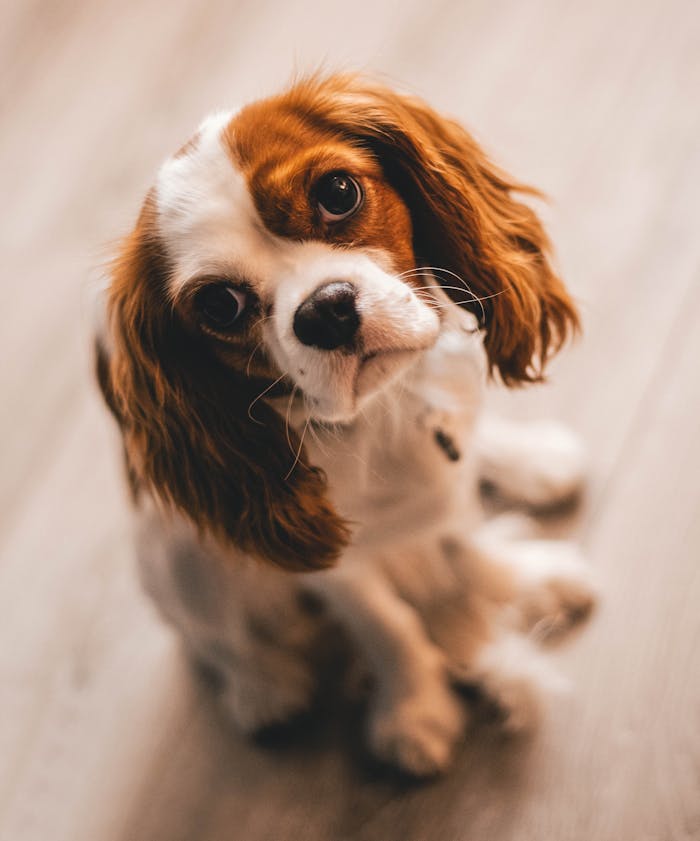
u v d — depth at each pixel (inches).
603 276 72.6
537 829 54.8
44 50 105.9
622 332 69.9
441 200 47.2
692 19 82.4
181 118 95.3
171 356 44.8
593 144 79.0
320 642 66.2
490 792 56.8
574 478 65.2
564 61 84.4
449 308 50.1
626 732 56.3
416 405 49.5
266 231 40.0
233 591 59.1
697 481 62.6
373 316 40.6
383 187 44.4
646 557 61.5
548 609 61.5
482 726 59.6
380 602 58.4
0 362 85.5
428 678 60.3
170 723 64.9
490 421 68.9
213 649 62.0
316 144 41.9
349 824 58.1
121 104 98.6
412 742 58.5
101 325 47.4
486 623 62.8
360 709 62.9
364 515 51.8
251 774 61.6
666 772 54.3
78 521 75.1
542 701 58.4
